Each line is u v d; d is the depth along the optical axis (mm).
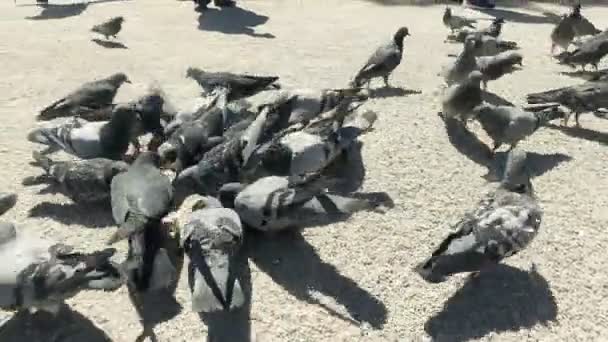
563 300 1439
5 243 1269
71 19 3277
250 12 3553
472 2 3961
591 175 1880
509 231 1359
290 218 1465
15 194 1551
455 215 1686
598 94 2055
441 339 1333
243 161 1631
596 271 1519
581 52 2543
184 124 1832
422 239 1596
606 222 1675
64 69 2525
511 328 1367
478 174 1860
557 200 1759
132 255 1347
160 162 1727
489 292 1450
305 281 1460
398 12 3744
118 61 2639
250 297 1410
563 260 1547
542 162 1941
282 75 2514
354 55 2805
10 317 1337
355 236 1596
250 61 2676
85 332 1313
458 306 1413
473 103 1995
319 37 3088
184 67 2588
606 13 3830
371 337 1330
